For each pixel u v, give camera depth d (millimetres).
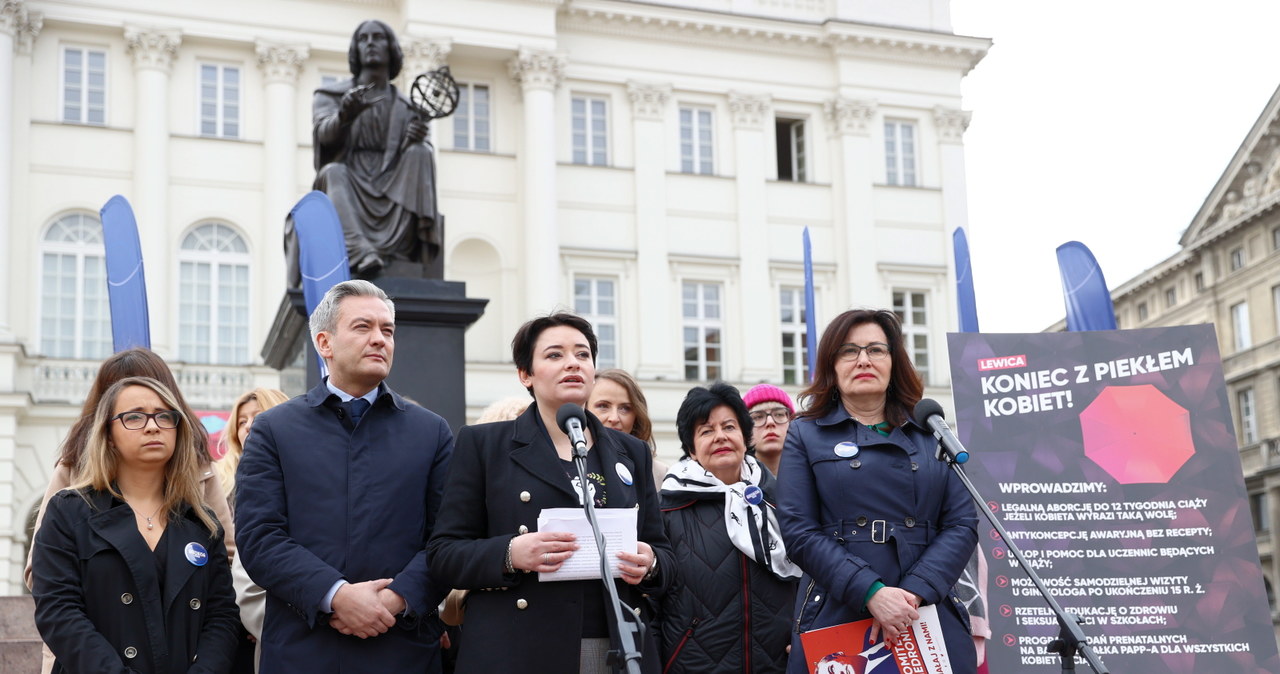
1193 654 5605
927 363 28719
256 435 4215
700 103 28344
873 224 28625
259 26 25266
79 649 3922
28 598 8234
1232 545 5703
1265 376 37219
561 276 26672
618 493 4180
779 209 28375
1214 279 39531
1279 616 35375
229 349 24438
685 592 4934
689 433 5215
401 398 4469
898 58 29406
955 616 4363
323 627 3992
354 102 8992
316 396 4301
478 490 4160
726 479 5184
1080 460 5801
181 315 24281
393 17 26266
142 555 4109
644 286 27156
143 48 24422
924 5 29672
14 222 23391
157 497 4305
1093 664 3832
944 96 29688
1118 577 5684
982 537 5730
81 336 23672
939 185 29359
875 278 28453
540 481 4121
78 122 24094
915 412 4445
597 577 3982
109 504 4168
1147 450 5805
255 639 4715
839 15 29062
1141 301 43656
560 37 27375
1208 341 5895
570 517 3994
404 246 9023
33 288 23453
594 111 27688
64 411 22891
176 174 24562
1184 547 5711
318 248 8273
